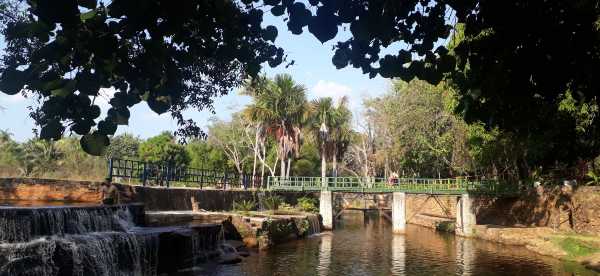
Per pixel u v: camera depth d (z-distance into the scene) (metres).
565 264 21.39
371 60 4.21
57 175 23.80
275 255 22.31
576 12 3.65
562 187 29.19
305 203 39.28
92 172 25.95
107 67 3.23
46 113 3.13
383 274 18.78
